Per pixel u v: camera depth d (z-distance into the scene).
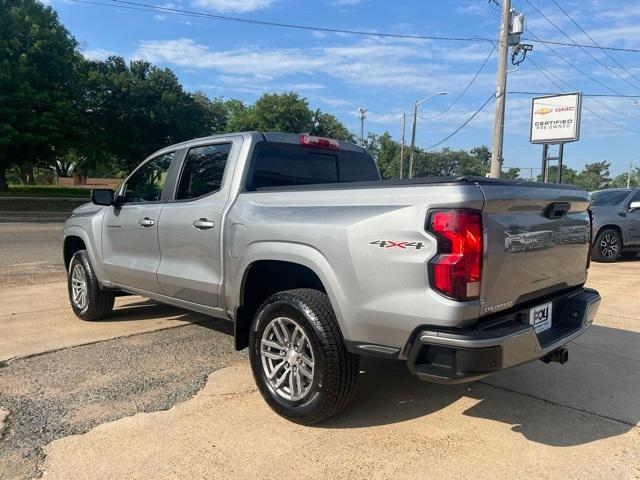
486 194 2.90
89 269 5.91
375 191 3.20
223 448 3.22
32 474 2.93
